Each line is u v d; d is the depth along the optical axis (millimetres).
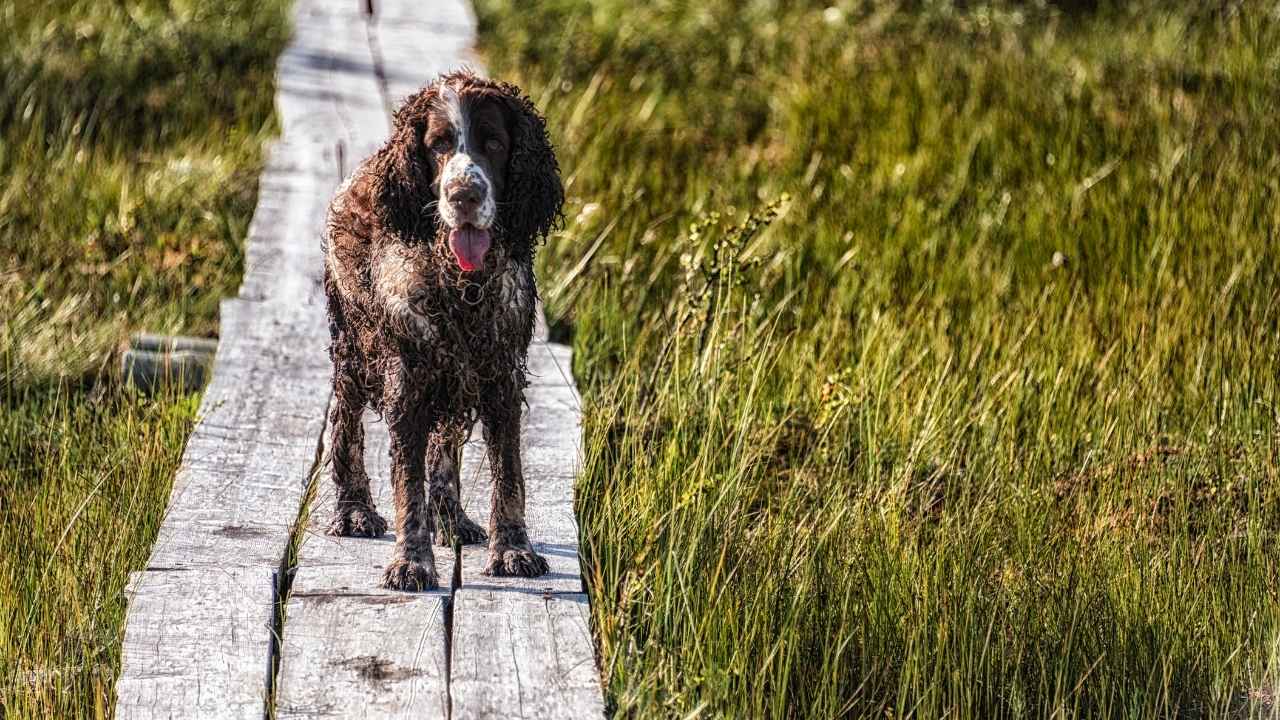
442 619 5531
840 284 8984
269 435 7145
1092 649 5945
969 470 6973
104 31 13727
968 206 10250
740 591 5910
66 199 10258
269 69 13266
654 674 5215
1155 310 8406
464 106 5438
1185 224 9398
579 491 6684
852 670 5883
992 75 12383
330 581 5781
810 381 7836
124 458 6910
